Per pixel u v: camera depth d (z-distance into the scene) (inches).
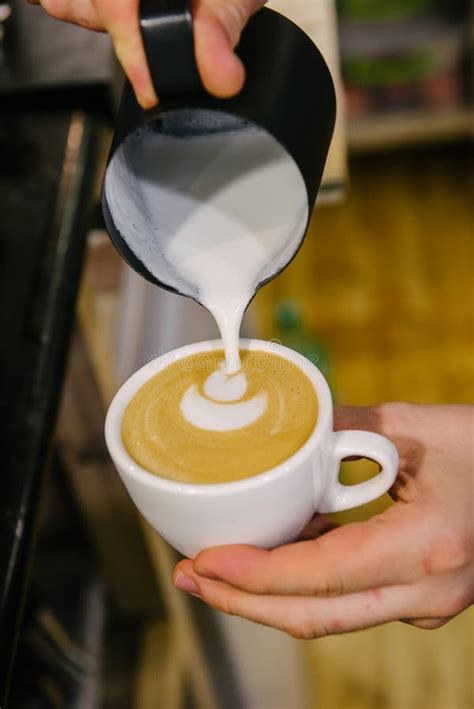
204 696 36.6
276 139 19.4
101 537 33.7
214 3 19.2
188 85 19.2
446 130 69.9
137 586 34.5
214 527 21.6
